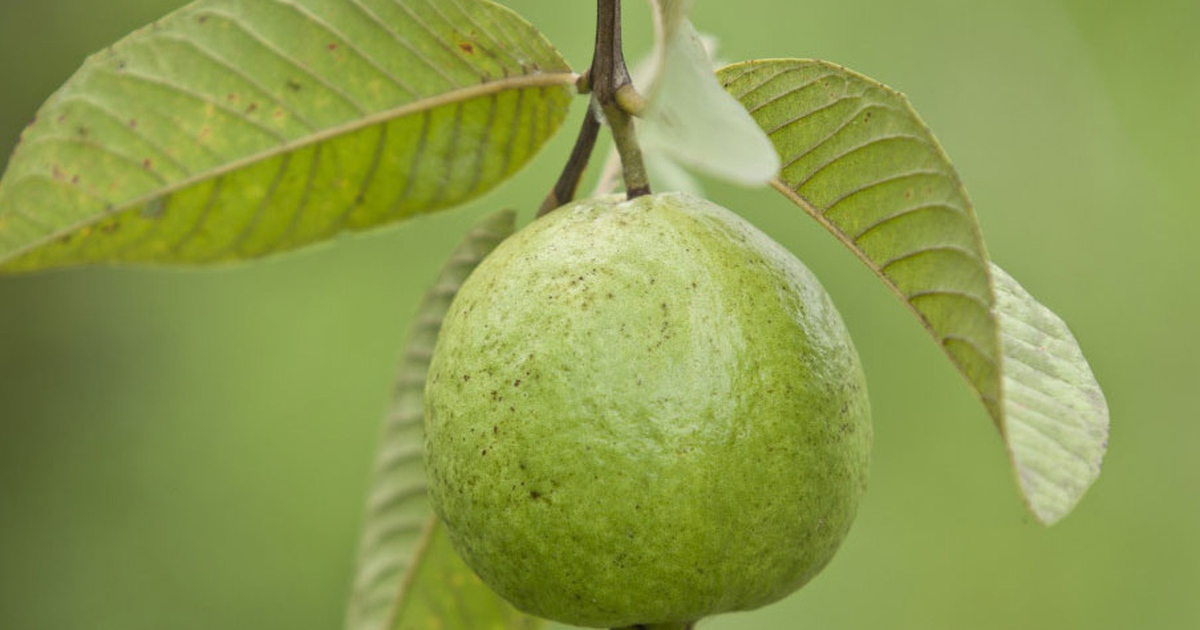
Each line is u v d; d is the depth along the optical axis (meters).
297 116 0.59
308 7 0.58
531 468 0.55
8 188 0.58
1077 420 0.54
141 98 0.58
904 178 0.55
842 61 1.12
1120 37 1.16
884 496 1.14
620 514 0.54
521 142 0.60
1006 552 1.13
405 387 0.63
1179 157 1.16
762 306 0.55
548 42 0.58
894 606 1.12
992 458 1.13
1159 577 1.15
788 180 0.56
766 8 1.10
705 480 0.54
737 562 0.55
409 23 0.58
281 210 0.60
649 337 0.55
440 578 0.65
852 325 1.13
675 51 0.52
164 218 0.59
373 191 0.60
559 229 0.56
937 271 0.54
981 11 1.16
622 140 0.56
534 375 0.55
